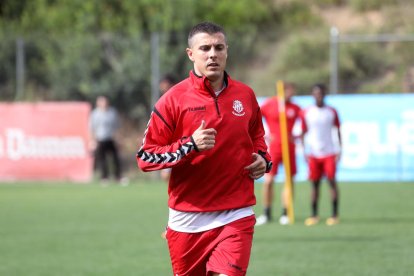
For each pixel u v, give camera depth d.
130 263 31.94
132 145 80.50
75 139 72.44
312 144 44.62
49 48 82.62
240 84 19.30
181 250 19.08
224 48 18.62
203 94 18.69
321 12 106.06
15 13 100.81
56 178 72.88
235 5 98.31
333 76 69.88
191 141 17.97
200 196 18.73
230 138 18.69
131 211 50.69
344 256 32.47
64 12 97.38
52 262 32.47
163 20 91.94
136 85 81.25
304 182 69.31
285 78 87.38
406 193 59.00
